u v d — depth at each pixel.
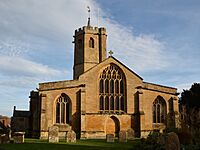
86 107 56.31
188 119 45.59
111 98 59.16
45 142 42.75
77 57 70.56
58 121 55.03
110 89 59.44
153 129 60.03
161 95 62.84
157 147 25.62
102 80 59.22
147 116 59.66
